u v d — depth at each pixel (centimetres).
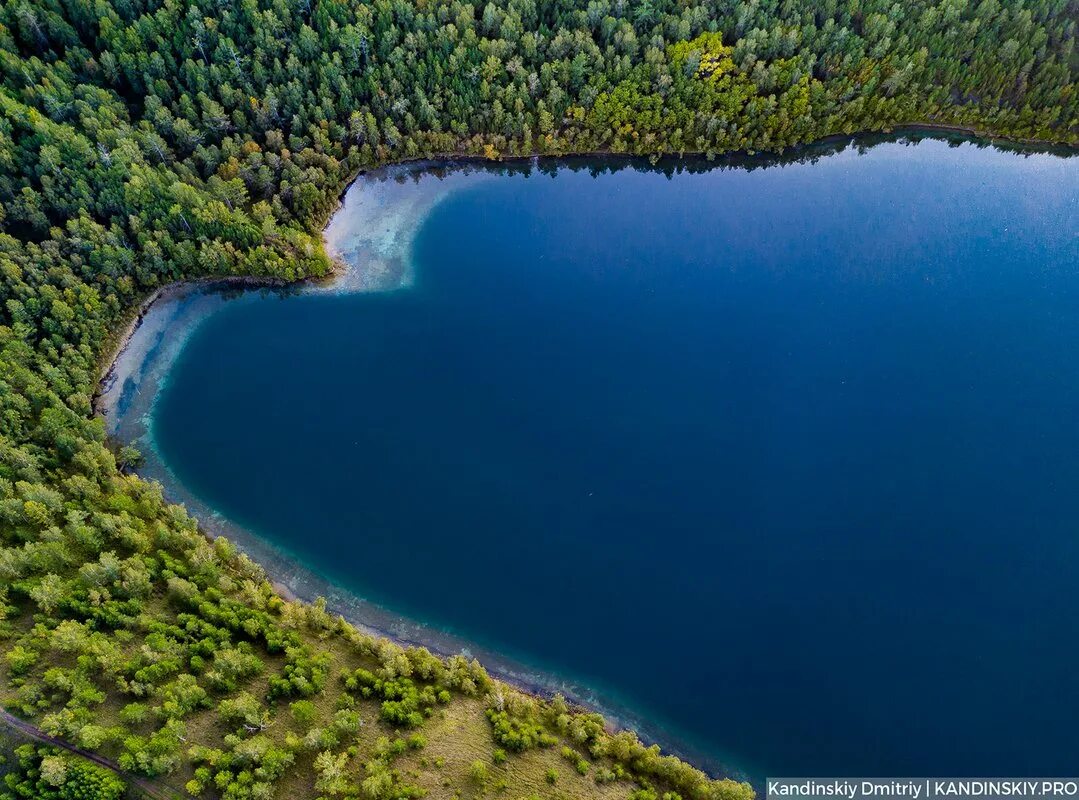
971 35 17312
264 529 12175
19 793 8250
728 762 10569
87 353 12912
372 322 14925
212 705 9325
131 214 13988
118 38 14938
